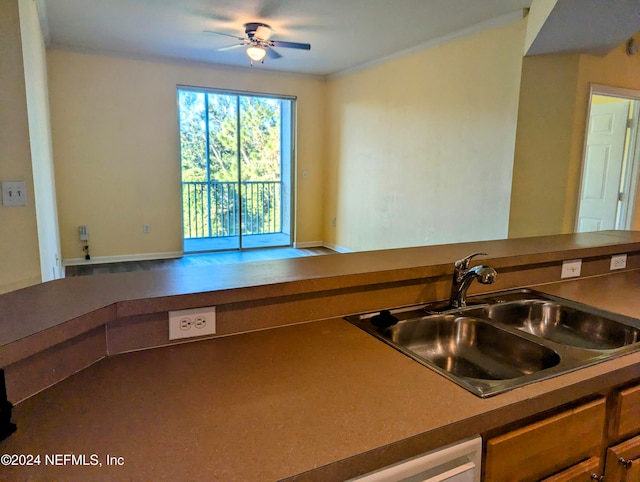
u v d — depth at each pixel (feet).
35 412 2.72
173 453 2.36
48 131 14.83
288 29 14.02
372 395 3.04
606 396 3.65
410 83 16.40
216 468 2.25
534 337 4.25
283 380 3.24
